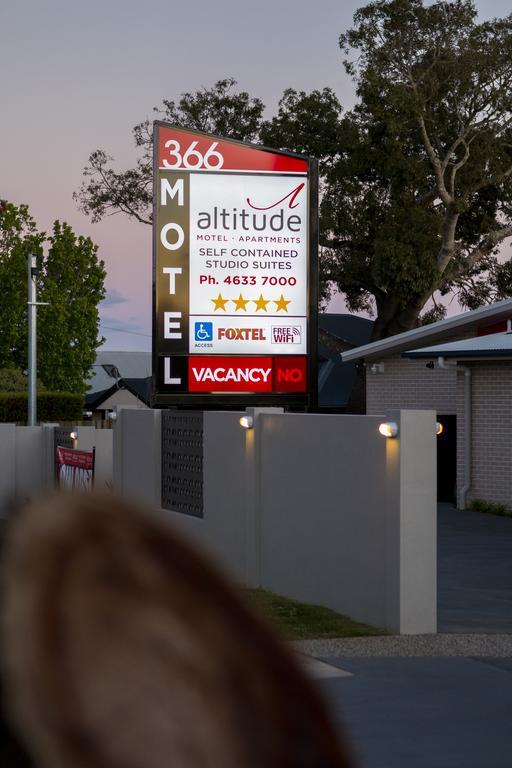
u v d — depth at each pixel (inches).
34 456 1038.4
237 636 27.6
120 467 758.5
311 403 934.4
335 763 27.3
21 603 27.2
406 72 1705.2
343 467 467.5
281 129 1815.9
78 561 27.5
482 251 1831.9
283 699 27.3
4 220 2802.7
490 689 324.8
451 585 565.6
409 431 420.8
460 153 1782.7
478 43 1672.0
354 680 335.9
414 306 1774.1
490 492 1000.2
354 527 457.4
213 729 26.5
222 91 1966.0
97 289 2878.9
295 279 933.2
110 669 26.6
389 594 426.3
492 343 1011.3
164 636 26.9
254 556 550.0
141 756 26.3
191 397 920.3
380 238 1701.5
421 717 291.3
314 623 443.5
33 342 1371.8
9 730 30.3
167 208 919.0
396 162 1680.6
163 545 28.3
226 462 582.9
